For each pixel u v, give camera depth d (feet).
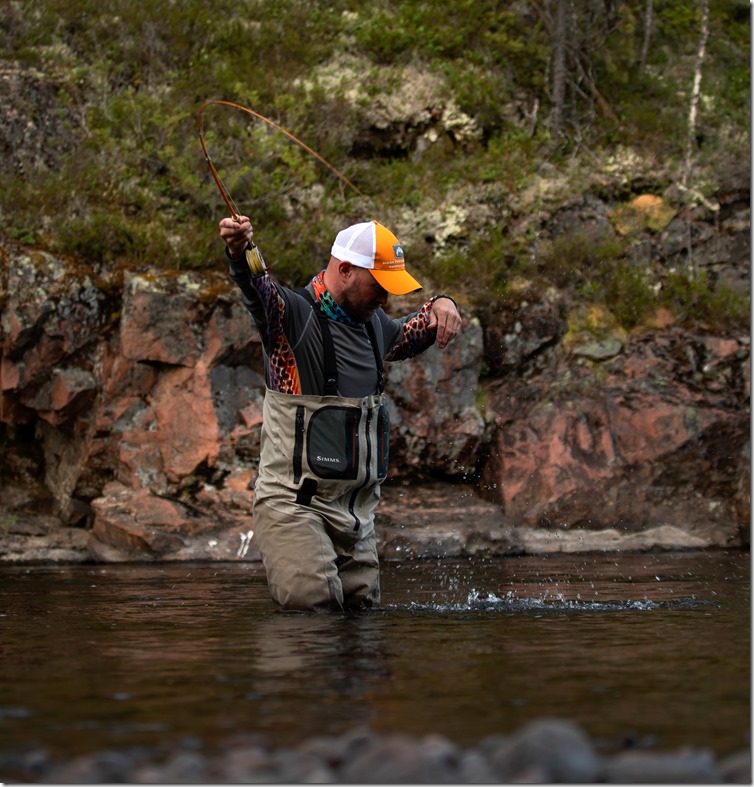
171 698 6.93
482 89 37.14
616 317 31.40
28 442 28.91
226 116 34.50
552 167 35.53
